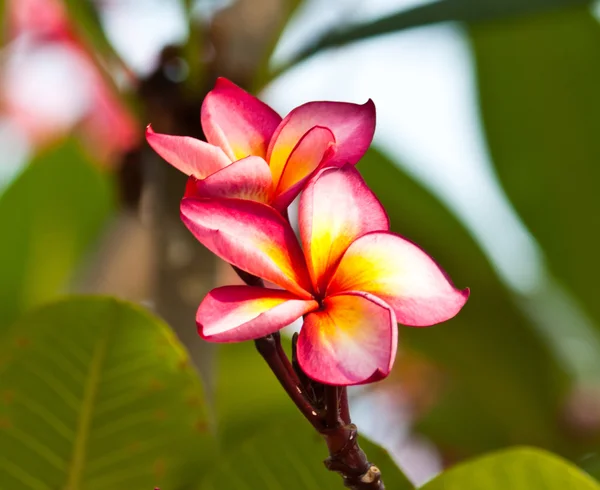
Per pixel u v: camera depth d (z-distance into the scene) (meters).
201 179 0.52
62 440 0.64
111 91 0.89
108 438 0.64
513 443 1.24
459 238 1.20
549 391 1.22
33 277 1.14
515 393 1.22
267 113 0.55
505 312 1.21
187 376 0.65
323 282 0.52
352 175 0.53
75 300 0.64
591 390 1.23
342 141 0.54
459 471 0.61
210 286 0.84
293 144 0.54
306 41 0.89
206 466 0.65
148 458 0.65
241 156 0.54
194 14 0.84
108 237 0.94
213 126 0.54
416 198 1.22
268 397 0.95
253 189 0.52
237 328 0.49
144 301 0.94
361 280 0.52
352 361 0.49
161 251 0.84
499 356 1.22
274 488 0.62
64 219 1.17
